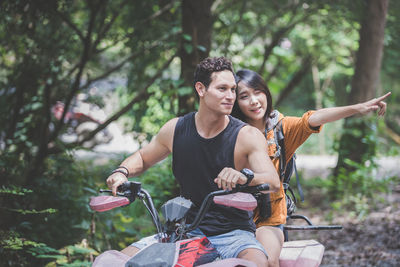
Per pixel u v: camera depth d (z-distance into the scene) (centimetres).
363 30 1138
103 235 655
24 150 728
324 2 996
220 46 1009
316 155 2498
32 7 704
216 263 293
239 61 1079
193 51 761
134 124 883
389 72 1540
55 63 757
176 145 367
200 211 316
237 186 312
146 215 729
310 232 906
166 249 290
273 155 437
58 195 661
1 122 756
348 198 1045
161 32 955
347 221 944
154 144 391
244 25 1194
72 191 692
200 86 358
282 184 440
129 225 713
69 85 803
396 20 1188
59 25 751
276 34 1152
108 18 944
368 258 704
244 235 346
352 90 1165
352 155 1156
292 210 452
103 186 660
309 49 1426
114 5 990
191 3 768
